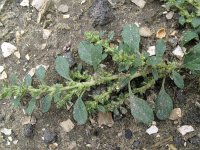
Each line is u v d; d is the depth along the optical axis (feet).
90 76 0.85
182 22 0.89
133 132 0.86
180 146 0.84
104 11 0.93
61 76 0.91
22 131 0.90
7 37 0.97
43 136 0.88
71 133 0.88
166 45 0.90
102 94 0.83
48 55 0.93
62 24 0.96
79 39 0.93
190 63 0.81
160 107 0.83
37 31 0.96
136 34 0.83
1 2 1.02
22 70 0.94
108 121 0.87
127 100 0.86
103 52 0.88
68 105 0.89
